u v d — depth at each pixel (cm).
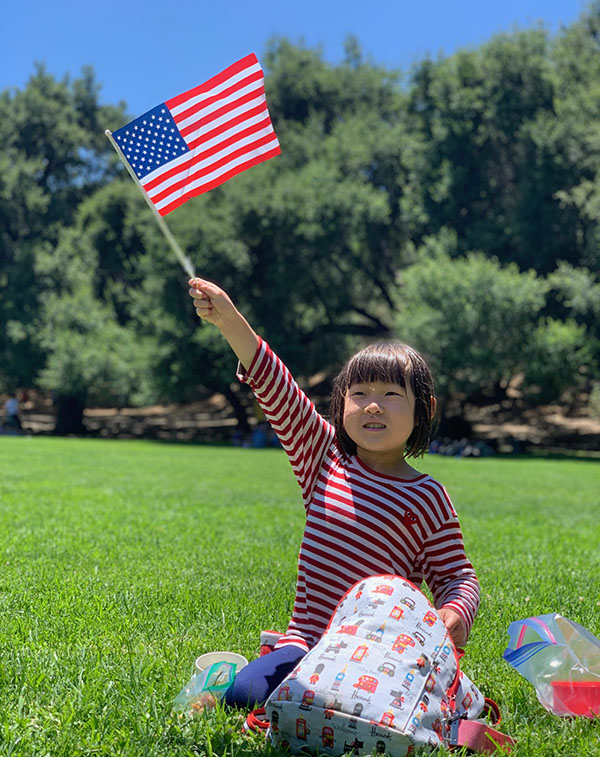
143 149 390
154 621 447
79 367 3916
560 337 3331
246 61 391
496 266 3412
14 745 272
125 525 849
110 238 4453
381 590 285
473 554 731
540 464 2566
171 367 3697
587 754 284
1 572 575
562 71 4022
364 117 4509
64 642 406
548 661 331
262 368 314
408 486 314
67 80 5484
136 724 290
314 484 326
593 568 672
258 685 298
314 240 3772
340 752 262
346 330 4231
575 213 3694
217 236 3678
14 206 4588
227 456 2452
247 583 568
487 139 3997
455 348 3297
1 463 1755
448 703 276
